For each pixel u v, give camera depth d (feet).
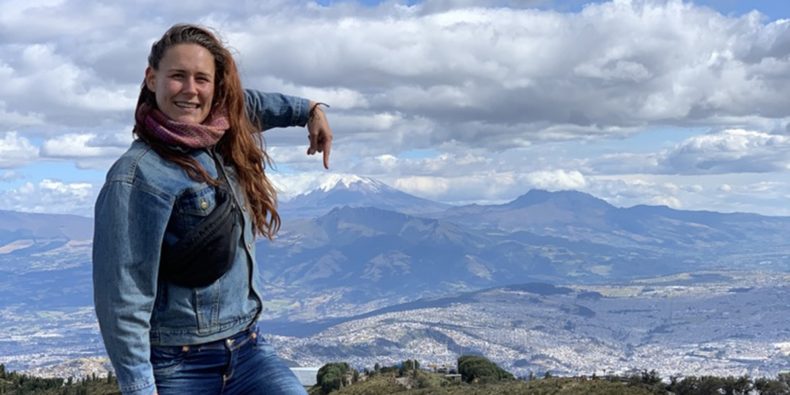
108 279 8.87
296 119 10.89
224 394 9.59
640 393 90.48
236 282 9.55
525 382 103.35
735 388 99.19
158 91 9.39
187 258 9.15
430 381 116.06
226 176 9.56
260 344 9.92
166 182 9.10
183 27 9.50
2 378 125.59
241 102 9.81
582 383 96.07
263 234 10.03
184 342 9.29
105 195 9.03
